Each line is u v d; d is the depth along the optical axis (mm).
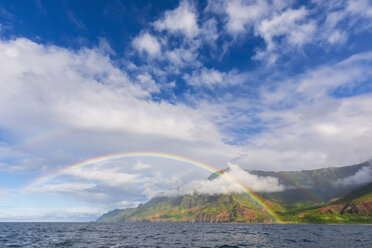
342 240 105625
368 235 142250
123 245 79688
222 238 115562
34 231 174875
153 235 136500
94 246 76750
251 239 109812
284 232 175000
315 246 82188
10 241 94875
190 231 194625
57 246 77062
